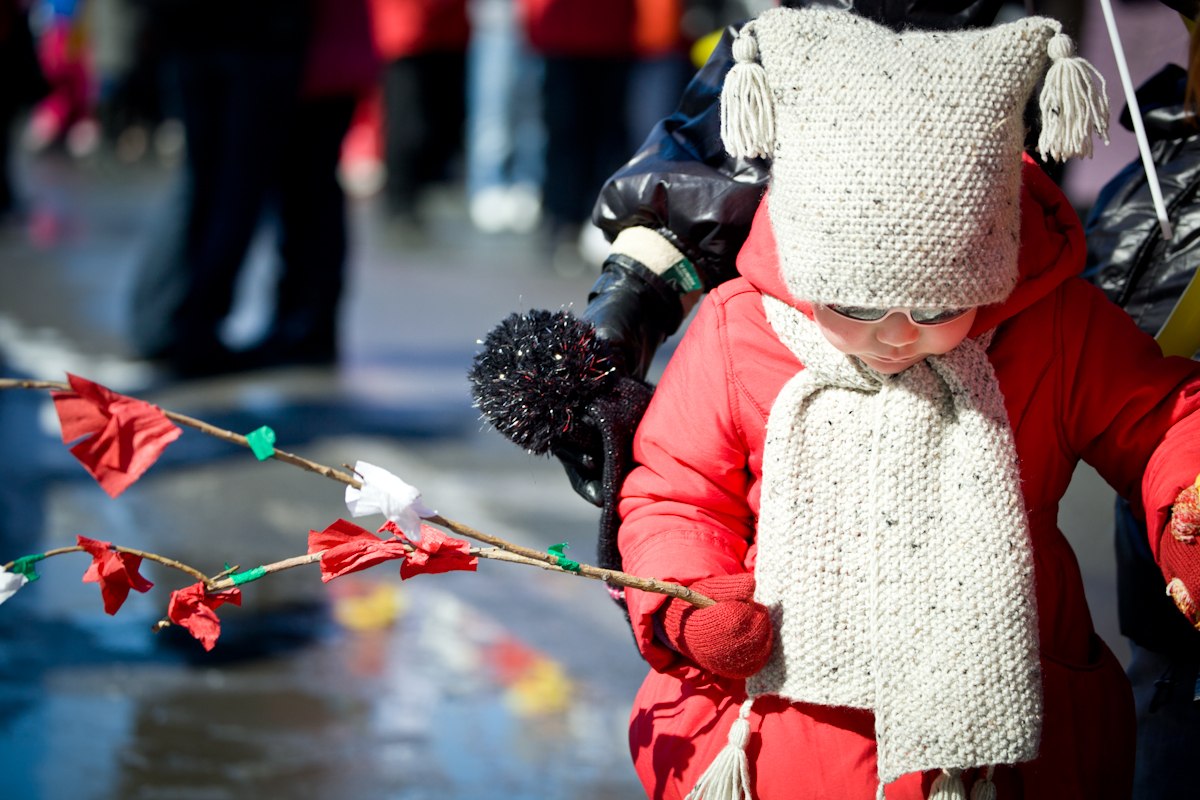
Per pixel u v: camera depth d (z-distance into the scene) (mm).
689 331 3289
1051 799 3170
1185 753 3576
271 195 10633
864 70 2816
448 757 5172
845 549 3023
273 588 6625
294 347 10617
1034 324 3121
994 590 2975
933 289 2791
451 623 6328
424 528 3051
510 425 3320
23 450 8414
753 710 3145
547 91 15539
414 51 16531
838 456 3047
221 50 9500
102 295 13164
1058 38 2879
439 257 16156
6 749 5125
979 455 3002
